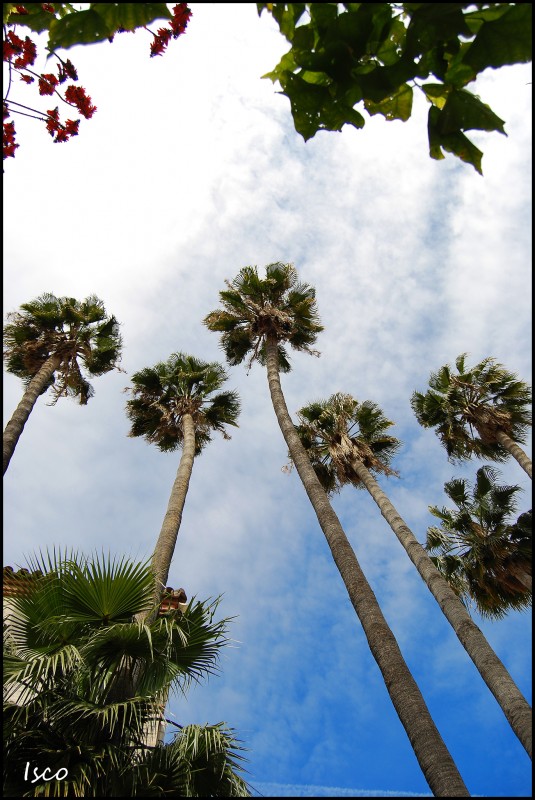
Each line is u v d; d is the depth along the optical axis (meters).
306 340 16.89
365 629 7.31
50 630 6.14
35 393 12.42
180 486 11.75
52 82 4.04
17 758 5.10
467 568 15.20
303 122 2.03
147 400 16.59
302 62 1.83
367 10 1.67
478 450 17.77
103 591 6.13
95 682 5.75
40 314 14.70
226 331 16.78
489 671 8.66
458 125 1.86
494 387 18.02
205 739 5.75
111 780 5.20
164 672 5.88
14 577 6.19
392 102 1.99
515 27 1.67
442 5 1.59
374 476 16.80
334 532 9.00
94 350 15.72
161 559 9.16
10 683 5.48
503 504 15.32
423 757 5.64
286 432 12.12
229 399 16.84
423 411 18.69
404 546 12.30
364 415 17.69
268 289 16.62
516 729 7.61
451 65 1.81
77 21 1.96
